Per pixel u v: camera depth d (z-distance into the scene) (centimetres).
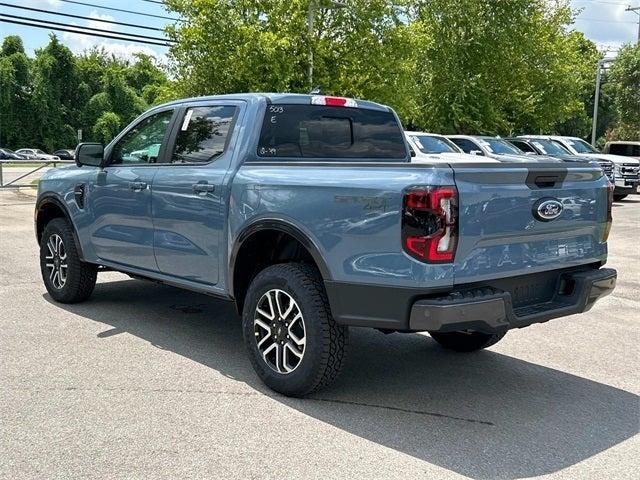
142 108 9006
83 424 407
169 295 755
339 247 421
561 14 3008
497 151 1803
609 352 586
